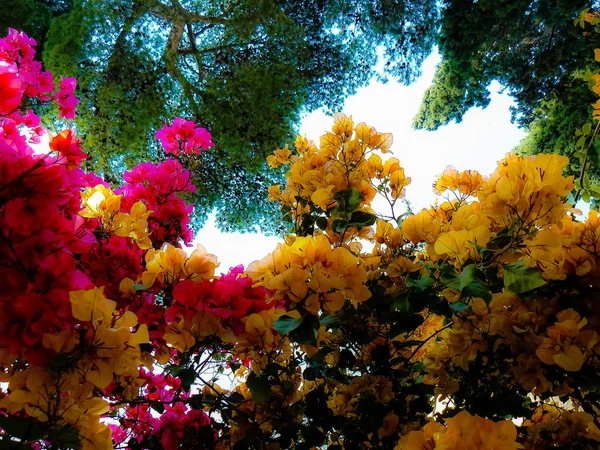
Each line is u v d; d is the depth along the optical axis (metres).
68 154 0.98
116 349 0.67
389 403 1.25
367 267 1.25
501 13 4.57
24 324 0.65
